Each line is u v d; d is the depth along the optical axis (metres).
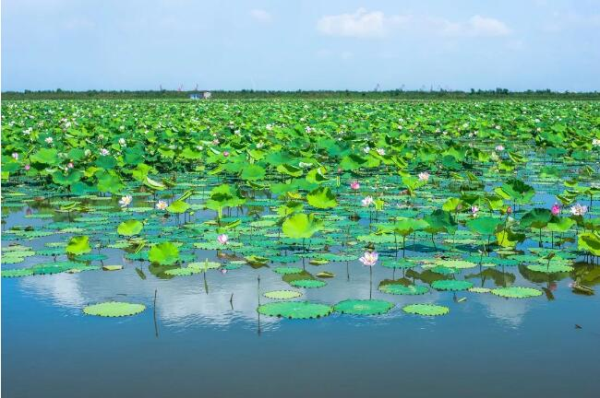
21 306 4.06
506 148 15.02
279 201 7.86
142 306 4.01
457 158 11.12
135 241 5.77
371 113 25.11
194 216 7.02
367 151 11.12
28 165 9.33
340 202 7.75
